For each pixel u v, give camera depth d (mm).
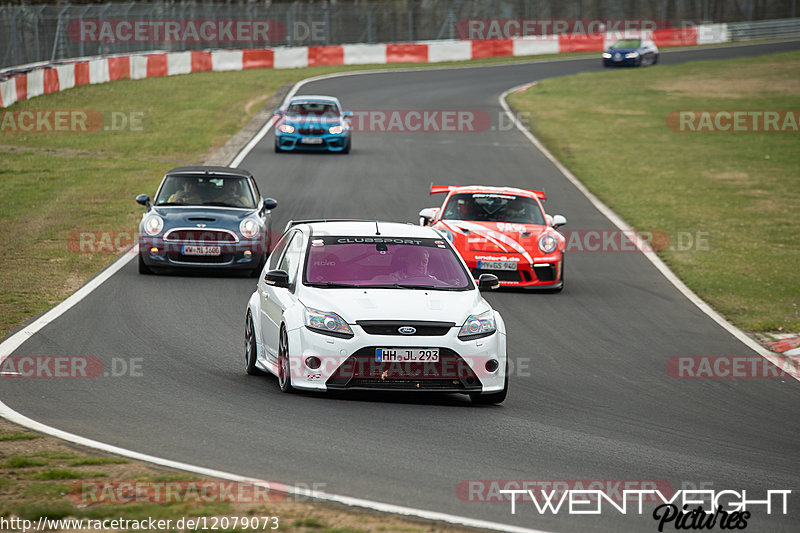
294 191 87125
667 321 50594
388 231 36156
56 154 105375
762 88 182750
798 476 25969
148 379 33406
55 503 20266
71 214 74562
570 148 122375
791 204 95812
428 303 31969
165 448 25250
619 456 26766
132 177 93125
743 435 30516
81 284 51625
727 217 87625
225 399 31047
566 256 68875
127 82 159375
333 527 19453
